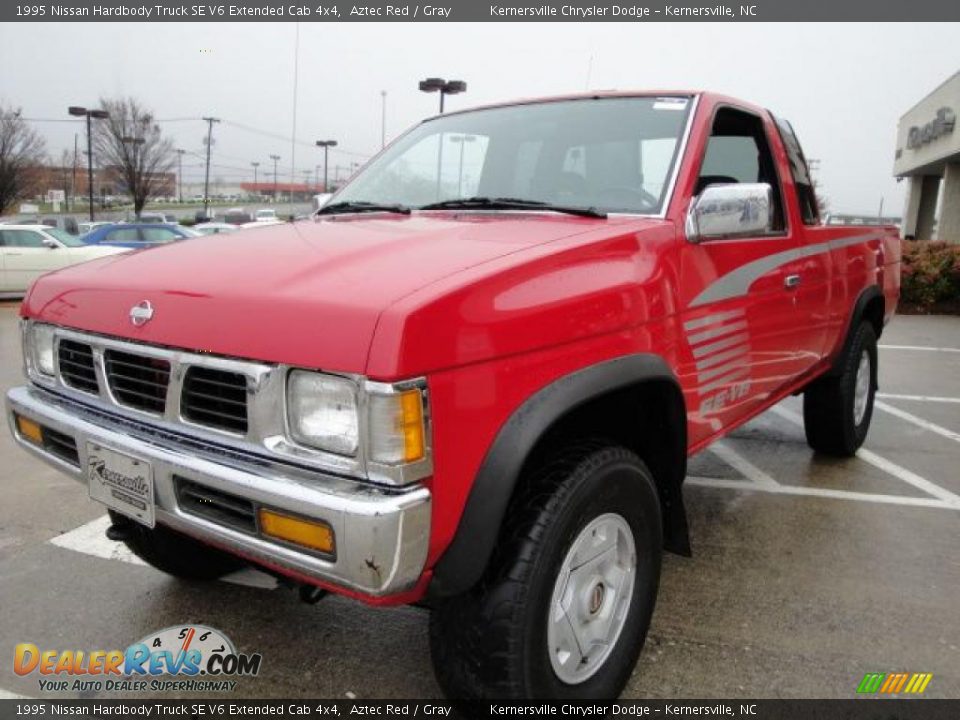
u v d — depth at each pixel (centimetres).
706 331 280
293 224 301
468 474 189
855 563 347
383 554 174
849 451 492
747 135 342
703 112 301
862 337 466
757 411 350
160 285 220
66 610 302
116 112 3841
